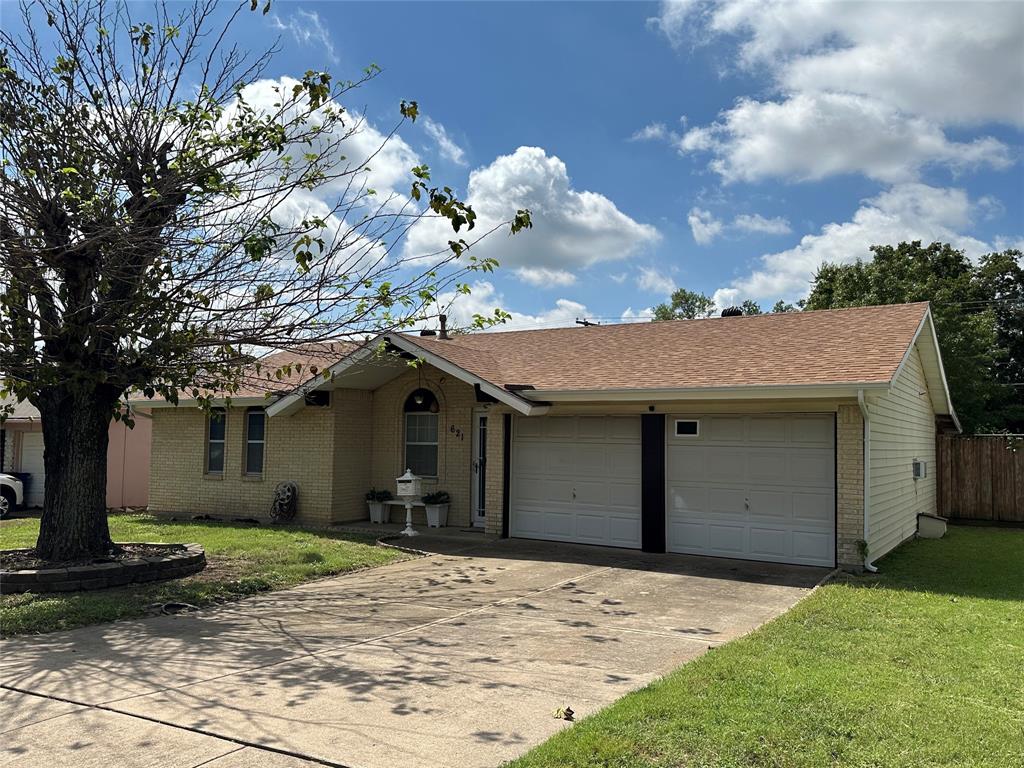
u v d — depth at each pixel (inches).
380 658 253.9
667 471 489.4
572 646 269.9
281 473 642.8
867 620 304.5
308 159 374.6
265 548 482.9
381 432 644.1
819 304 1237.7
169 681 226.7
